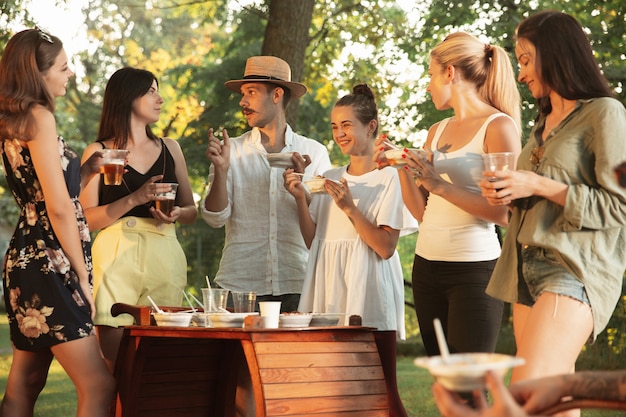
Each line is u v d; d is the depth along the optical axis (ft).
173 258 15.90
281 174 16.35
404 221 14.40
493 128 12.50
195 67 48.62
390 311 14.48
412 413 23.03
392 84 44.80
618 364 30.73
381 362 12.96
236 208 16.43
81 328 13.04
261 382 11.28
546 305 10.05
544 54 10.53
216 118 42.32
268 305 11.87
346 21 44.83
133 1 77.71
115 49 77.36
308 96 48.01
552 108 10.85
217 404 15.29
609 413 20.99
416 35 41.42
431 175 12.44
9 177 13.47
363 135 14.87
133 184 15.71
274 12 28.71
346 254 14.65
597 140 10.06
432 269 13.07
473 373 6.35
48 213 12.99
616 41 36.73
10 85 12.88
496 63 12.96
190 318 13.19
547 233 10.25
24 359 13.50
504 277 10.84
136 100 15.78
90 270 13.58
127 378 13.64
